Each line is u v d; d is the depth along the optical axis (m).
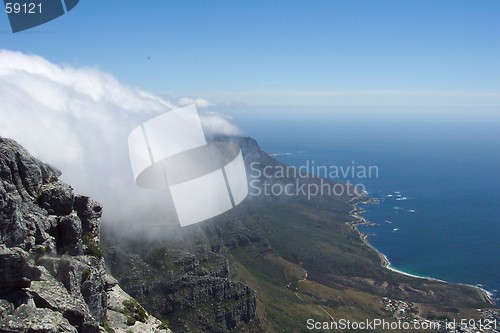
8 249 44.19
